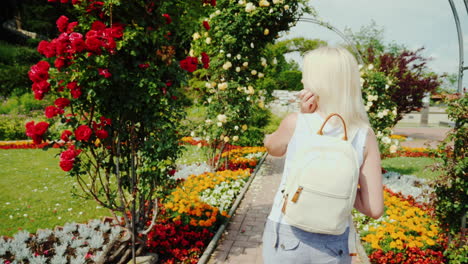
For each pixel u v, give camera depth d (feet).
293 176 3.93
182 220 13.53
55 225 14.32
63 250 11.41
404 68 40.65
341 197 3.71
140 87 8.61
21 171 24.34
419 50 41.22
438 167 11.03
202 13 10.14
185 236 12.66
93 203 17.04
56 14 86.84
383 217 15.16
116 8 8.30
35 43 86.48
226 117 20.99
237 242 13.03
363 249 12.37
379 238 12.30
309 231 3.88
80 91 8.15
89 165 9.21
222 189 19.45
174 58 9.29
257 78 23.25
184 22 9.82
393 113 23.11
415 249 11.37
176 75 9.24
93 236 12.50
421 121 86.99
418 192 21.34
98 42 7.56
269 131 37.68
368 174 4.00
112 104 8.60
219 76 21.79
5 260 11.02
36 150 33.63
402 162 33.53
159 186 9.75
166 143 9.07
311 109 4.38
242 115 22.45
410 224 12.59
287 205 3.96
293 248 4.07
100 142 9.03
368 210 3.97
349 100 4.07
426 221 13.71
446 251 10.85
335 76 4.05
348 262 4.17
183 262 11.16
